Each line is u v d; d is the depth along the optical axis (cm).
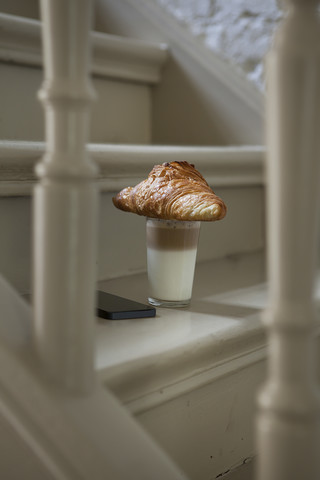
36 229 89
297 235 76
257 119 191
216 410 114
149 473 88
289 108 74
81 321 90
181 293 126
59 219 88
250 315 122
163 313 123
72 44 85
